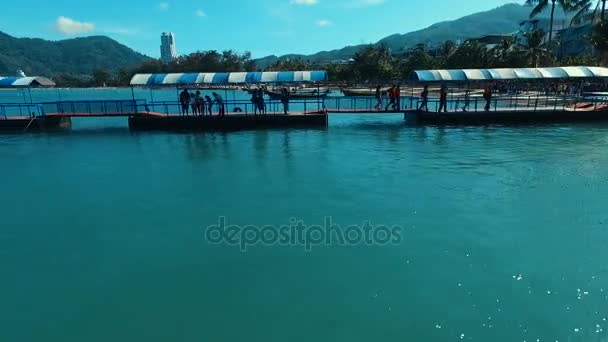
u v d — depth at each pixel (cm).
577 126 2484
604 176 1371
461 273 762
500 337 592
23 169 1620
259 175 1445
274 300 691
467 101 2764
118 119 3222
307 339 596
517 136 2167
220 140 2189
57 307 684
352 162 1617
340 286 729
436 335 599
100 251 880
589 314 638
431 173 1431
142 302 694
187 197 1220
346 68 8894
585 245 868
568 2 5438
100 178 1458
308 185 1313
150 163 1675
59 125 2772
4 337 612
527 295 690
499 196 1182
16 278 775
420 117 2689
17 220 1065
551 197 1169
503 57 6366
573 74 2794
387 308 663
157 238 938
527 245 870
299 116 2603
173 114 2748
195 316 654
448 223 991
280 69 10312
